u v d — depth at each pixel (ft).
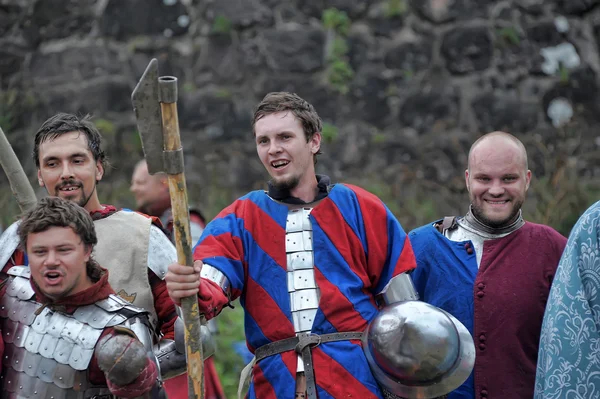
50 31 70.44
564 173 65.82
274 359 29.45
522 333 32.76
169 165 26.25
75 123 30.73
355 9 70.44
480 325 32.83
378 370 29.25
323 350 29.14
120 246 30.83
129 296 30.42
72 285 25.99
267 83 69.77
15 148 68.90
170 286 26.50
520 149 33.27
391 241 30.94
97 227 31.01
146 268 30.81
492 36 70.54
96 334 25.81
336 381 28.89
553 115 70.28
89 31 70.44
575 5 71.05
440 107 70.03
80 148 30.37
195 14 70.59
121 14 70.33
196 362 26.91
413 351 28.71
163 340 30.55
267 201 30.81
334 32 70.08
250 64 69.97
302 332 29.37
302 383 29.25
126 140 68.49
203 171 68.64
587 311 30.14
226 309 54.75
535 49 70.85
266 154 30.55
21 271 27.66
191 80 70.23
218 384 44.16
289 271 29.91
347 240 30.30
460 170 68.90
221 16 69.97
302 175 30.66
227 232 30.17
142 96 25.91
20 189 33.35
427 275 33.94
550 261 33.42
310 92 69.82
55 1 70.33
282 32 69.92
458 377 29.25
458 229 34.40
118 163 67.46
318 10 70.38
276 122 30.40
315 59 70.08
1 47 70.23
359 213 30.81
